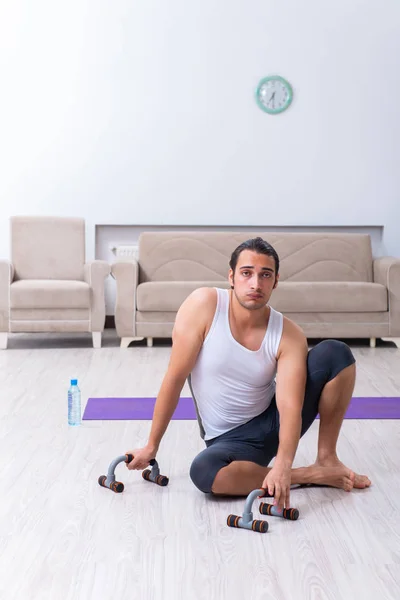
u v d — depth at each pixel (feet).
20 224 20.45
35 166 21.70
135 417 12.19
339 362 8.43
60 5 21.39
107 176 21.84
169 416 8.68
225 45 21.62
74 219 20.68
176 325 8.34
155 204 21.97
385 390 14.37
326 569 6.80
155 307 19.03
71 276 20.56
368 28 21.71
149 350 18.90
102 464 9.86
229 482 8.33
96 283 19.01
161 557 7.04
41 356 17.89
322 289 19.06
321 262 20.81
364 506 8.36
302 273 20.75
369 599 6.23
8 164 21.66
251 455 8.49
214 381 8.37
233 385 8.36
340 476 8.82
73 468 9.68
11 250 20.38
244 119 21.81
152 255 20.65
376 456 10.22
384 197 22.15
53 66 21.50
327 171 22.03
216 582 6.54
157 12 21.48
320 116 21.89
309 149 21.95
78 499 8.56
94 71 21.56
